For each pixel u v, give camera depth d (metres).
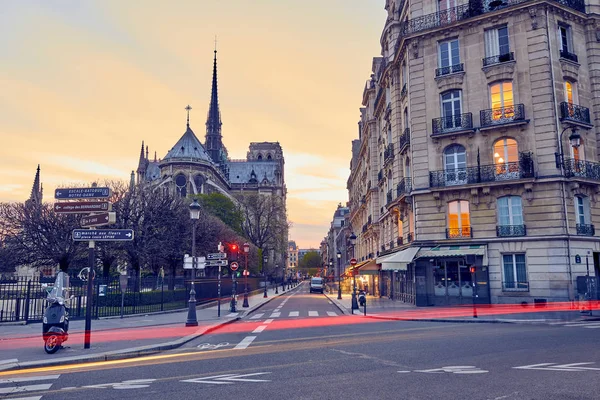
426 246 27.89
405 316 22.28
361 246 62.81
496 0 27.84
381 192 43.84
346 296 51.56
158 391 7.62
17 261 37.03
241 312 27.59
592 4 28.16
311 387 7.59
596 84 27.38
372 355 10.77
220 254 26.14
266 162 158.75
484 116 27.00
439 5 30.08
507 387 7.19
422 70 29.64
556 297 24.06
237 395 7.19
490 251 26.02
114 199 40.06
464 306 26.36
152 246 38.00
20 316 21.61
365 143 52.88
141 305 26.45
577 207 25.52
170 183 106.31
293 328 18.22
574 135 24.08
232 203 79.88
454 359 9.91
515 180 25.30
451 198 27.48
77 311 21.92
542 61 25.97
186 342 14.27
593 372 8.13
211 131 147.38
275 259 98.69
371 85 50.09
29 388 8.07
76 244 35.84
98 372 9.55
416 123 29.34
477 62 27.83
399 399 6.66
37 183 73.94
